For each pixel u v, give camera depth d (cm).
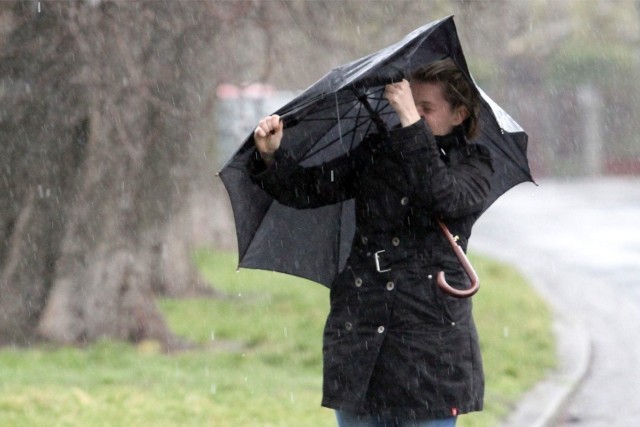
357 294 1436
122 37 3334
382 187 1442
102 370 3378
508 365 3544
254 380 3247
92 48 3344
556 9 9312
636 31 12575
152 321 4006
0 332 3931
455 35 1419
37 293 3981
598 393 3403
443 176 1398
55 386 3009
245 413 2742
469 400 1426
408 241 1430
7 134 3697
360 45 3800
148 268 4019
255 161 1502
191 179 4078
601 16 11700
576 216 10831
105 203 3856
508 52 8206
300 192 1505
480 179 1456
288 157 1495
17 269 3947
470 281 1423
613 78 17575
